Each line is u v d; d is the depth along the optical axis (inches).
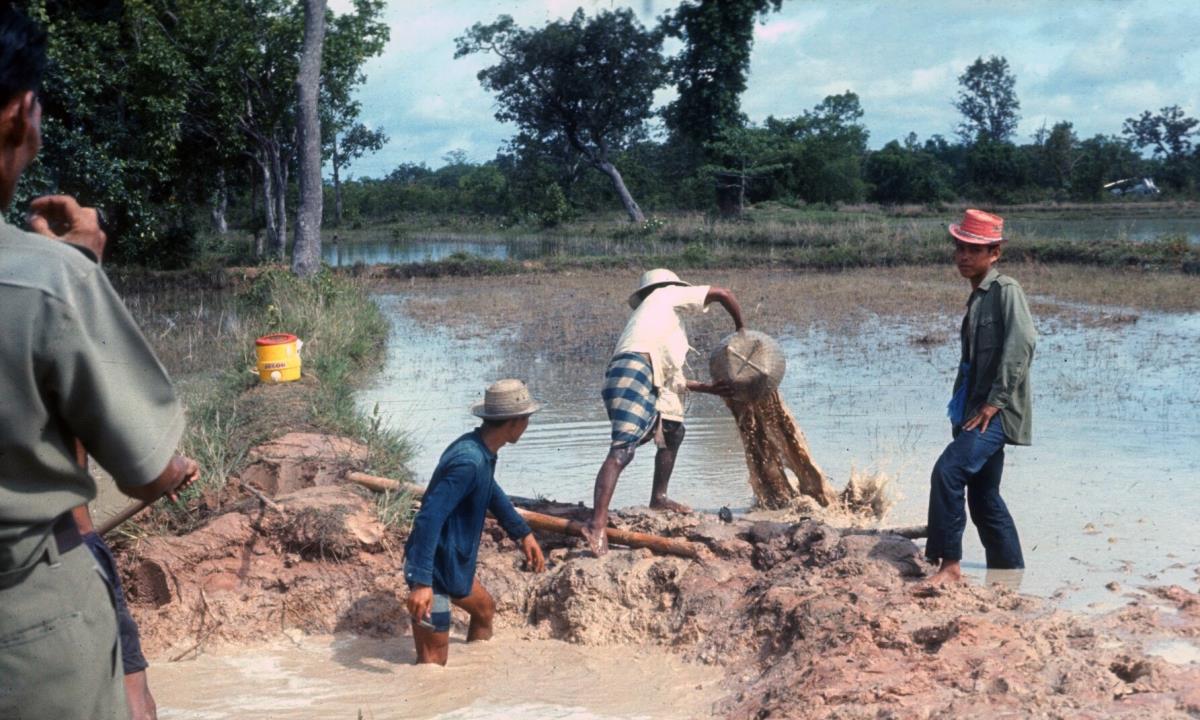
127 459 84.9
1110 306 765.9
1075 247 1077.8
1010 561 243.4
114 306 84.7
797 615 206.7
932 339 626.5
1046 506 297.0
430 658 215.0
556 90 2111.2
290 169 1475.1
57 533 86.7
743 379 299.1
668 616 228.7
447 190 3026.6
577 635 227.8
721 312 791.1
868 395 474.0
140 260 1267.2
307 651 228.5
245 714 193.0
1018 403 234.4
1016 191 2719.0
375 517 260.8
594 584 233.6
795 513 303.6
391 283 1114.7
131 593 243.3
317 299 717.3
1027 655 178.5
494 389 215.8
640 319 281.1
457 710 191.8
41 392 81.2
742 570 239.5
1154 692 164.2
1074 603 219.9
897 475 341.4
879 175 2753.4
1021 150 2881.4
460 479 208.1
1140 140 3444.9
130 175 954.7
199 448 302.5
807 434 400.5
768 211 2069.4
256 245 1501.0
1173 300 781.9
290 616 240.4
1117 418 413.1
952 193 2753.4
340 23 1181.7
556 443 398.0
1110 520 281.9
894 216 2172.7
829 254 1168.2
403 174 4566.9
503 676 209.0
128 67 975.6
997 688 166.7
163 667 220.5
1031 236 1214.9
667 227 1600.6
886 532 252.5
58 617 85.3
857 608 203.8
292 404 382.3
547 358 611.2
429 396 497.0
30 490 83.0
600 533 250.8
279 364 432.5
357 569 249.3
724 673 206.1
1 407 79.9
